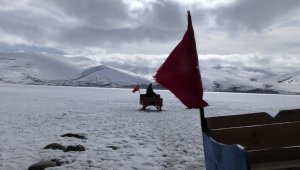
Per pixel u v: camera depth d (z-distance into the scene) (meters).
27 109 23.72
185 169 6.95
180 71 3.80
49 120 16.94
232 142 4.27
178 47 3.83
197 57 3.84
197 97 3.83
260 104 43.56
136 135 12.01
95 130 13.33
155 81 3.80
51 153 8.53
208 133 4.19
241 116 4.59
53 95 54.56
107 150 8.99
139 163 7.46
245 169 2.68
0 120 16.36
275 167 3.98
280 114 4.75
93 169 6.95
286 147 4.31
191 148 9.42
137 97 55.03
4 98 38.94
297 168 3.93
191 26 3.84
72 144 9.86
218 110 27.34
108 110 24.69
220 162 3.40
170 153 8.66
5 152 8.68
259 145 4.32
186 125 15.49
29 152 8.68
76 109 24.95
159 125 15.40
